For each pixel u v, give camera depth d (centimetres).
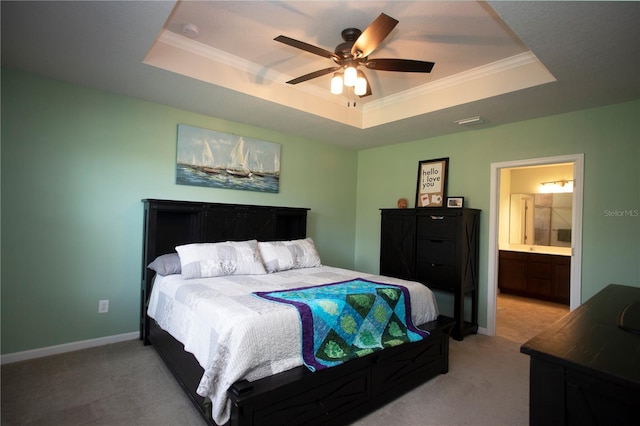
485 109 329
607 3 168
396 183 482
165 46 262
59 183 285
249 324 176
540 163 350
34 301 276
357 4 217
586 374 90
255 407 161
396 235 431
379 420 207
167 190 342
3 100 260
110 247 311
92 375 250
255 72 315
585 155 320
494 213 381
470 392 243
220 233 361
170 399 220
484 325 385
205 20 240
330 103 380
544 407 99
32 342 275
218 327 182
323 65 312
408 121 375
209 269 292
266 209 398
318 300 213
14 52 236
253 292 238
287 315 191
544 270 553
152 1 180
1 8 184
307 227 470
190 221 356
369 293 237
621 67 236
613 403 87
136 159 323
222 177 379
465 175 408
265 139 419
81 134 294
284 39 206
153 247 315
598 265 309
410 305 259
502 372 277
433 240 389
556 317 454
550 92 283
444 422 206
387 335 235
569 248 573
